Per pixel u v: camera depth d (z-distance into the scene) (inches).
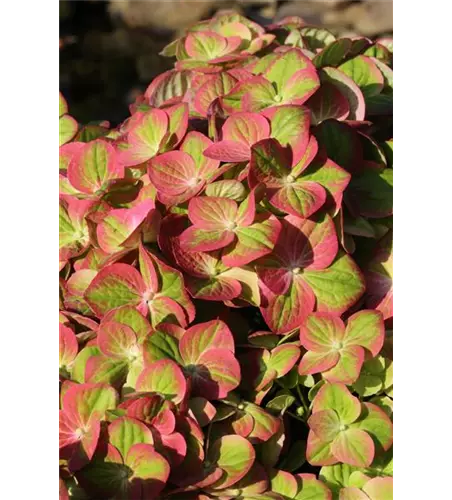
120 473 37.3
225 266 41.8
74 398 39.4
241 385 41.8
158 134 46.4
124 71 123.6
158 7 121.3
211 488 38.2
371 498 39.7
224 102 46.9
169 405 38.1
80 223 47.2
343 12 120.2
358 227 43.3
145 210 42.3
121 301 41.8
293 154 41.8
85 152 47.3
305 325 40.9
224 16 59.7
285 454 43.0
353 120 46.9
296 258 41.4
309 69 45.3
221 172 41.9
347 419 40.6
